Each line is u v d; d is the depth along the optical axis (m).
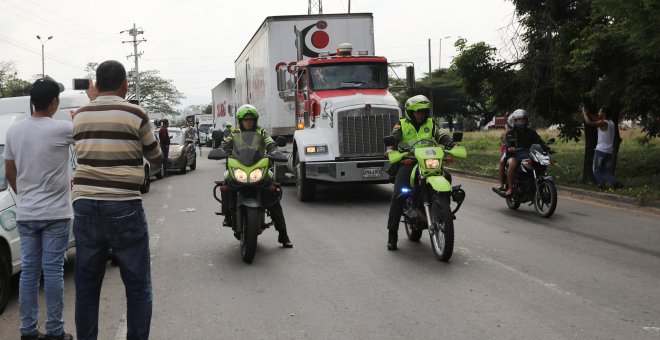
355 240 8.80
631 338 4.70
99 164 4.03
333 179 12.25
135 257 4.14
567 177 15.85
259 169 7.50
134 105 4.18
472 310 5.48
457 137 7.70
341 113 12.20
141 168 4.20
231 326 5.21
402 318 5.31
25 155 4.83
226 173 7.68
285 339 4.87
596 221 9.97
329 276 6.80
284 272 7.04
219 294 6.20
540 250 7.89
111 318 5.57
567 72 14.27
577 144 30.45
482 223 9.95
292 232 9.51
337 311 5.55
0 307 5.87
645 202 11.34
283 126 15.85
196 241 9.07
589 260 7.30
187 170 24.30
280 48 16.09
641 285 6.20
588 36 12.74
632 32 10.68
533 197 10.65
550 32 14.70
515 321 5.15
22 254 4.91
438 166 7.41
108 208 4.01
